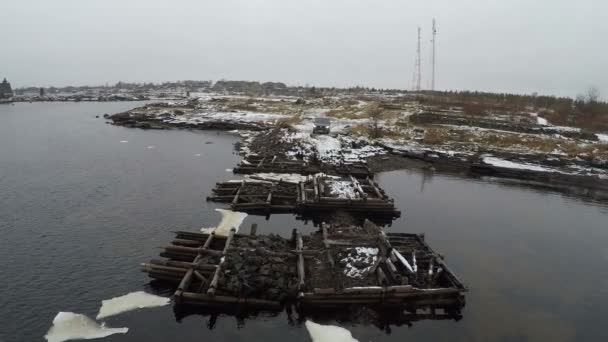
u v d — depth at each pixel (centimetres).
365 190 3075
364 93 13338
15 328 1443
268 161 3819
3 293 1647
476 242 2375
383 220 2677
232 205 2645
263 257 1773
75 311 1543
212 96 13125
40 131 5703
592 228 2684
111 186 3094
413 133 5550
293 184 3103
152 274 1744
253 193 2855
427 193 3341
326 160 3875
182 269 1734
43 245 2080
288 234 2339
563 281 1948
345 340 1452
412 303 1641
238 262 1712
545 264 2127
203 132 6072
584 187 3750
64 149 4438
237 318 1553
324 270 1752
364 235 2062
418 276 1755
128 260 1944
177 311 1570
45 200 2748
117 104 11169
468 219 2762
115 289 1698
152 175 3441
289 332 1480
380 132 5478
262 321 1537
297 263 1792
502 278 1952
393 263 1839
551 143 5016
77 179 3256
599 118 6625
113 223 2381
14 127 6047
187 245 2014
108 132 5819
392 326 1551
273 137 4575
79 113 8481
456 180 3803
